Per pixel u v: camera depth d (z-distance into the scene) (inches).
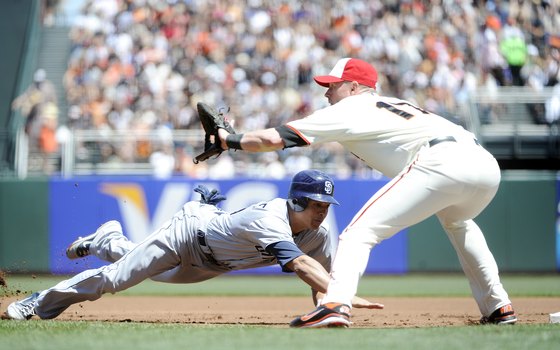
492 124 2154.3
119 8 2581.2
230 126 725.9
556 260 1866.4
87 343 567.8
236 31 2522.1
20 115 2206.0
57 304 800.3
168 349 535.2
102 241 855.1
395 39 2508.6
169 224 801.6
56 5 2657.5
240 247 756.6
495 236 1863.9
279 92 2358.5
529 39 2506.2
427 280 1768.0
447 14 2596.0
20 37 2490.2
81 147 1995.6
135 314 995.3
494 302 783.7
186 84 2365.9
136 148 2017.7
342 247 682.2
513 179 1867.6
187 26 2522.1
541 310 1068.5
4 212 1818.4
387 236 691.4
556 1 2583.7
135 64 2416.3
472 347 549.6
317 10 2588.6
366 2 2615.7
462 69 2474.2
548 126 2135.8
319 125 687.7
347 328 671.8
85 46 2503.7
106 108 2278.5
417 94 2374.5
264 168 2049.7
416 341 579.2
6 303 1077.8
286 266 705.0
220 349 534.0
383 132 691.4
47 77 2427.4
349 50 2492.6
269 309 1109.1
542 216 1865.2
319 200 713.6
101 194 1827.0
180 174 2014.0
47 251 1812.3
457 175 671.8
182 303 1214.9
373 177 2031.3
